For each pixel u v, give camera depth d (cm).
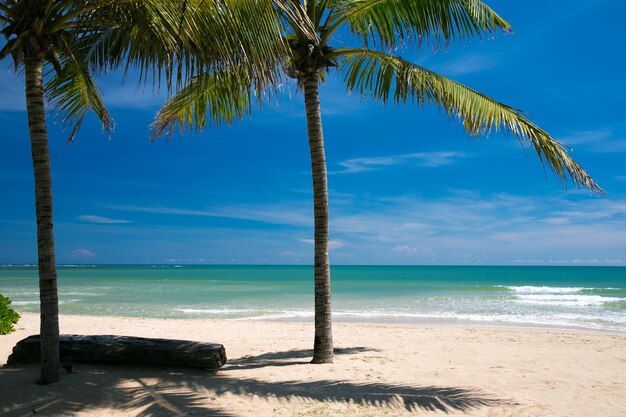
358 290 3225
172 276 6400
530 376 670
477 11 684
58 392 496
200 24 441
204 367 618
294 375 639
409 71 708
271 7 416
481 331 1194
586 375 682
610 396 577
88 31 548
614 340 1049
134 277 5869
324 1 724
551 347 934
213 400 503
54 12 493
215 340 1004
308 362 747
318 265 740
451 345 949
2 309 1009
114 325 1227
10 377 548
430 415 490
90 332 1089
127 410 464
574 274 8862
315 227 742
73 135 739
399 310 1877
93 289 3195
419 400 534
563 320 1569
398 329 1223
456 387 597
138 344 618
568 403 545
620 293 3027
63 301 2225
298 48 716
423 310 1883
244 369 675
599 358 815
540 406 529
